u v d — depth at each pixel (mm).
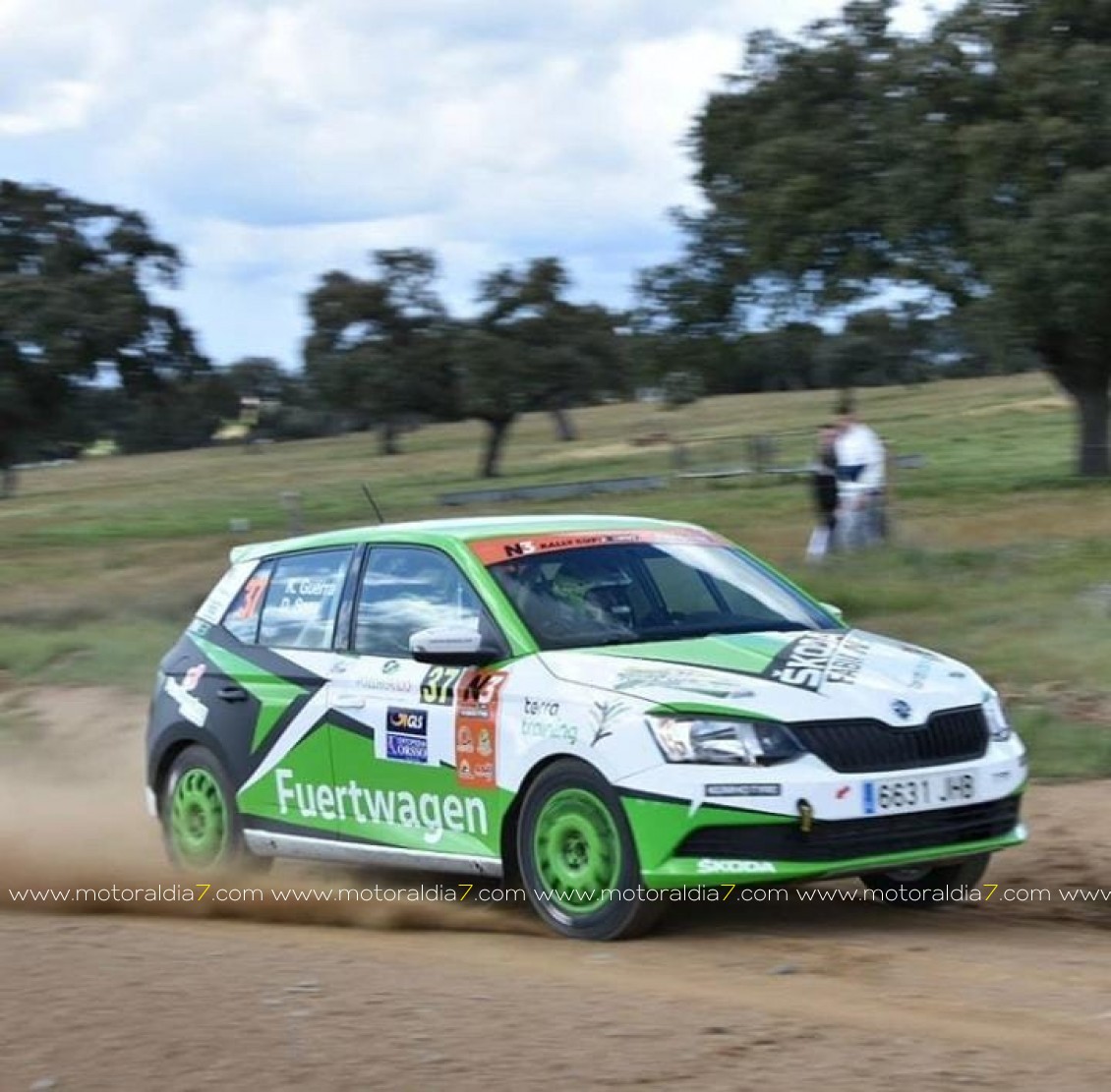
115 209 46594
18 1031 6059
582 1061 5559
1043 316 36906
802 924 8164
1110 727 13016
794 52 41938
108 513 60219
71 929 8148
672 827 7410
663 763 7449
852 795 7426
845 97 41938
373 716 8688
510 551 8734
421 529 9086
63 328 44375
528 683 8047
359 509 51031
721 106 43406
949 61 38312
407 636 8773
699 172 44438
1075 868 9406
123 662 18734
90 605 24984
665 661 7930
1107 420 42031
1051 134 35781
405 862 8578
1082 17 37625
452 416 70688
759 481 47500
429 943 7887
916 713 7691
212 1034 5918
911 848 7629
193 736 9680
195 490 76062
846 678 7793
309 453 108375
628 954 7445
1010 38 38062
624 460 70812
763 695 7578
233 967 7012
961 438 65438
